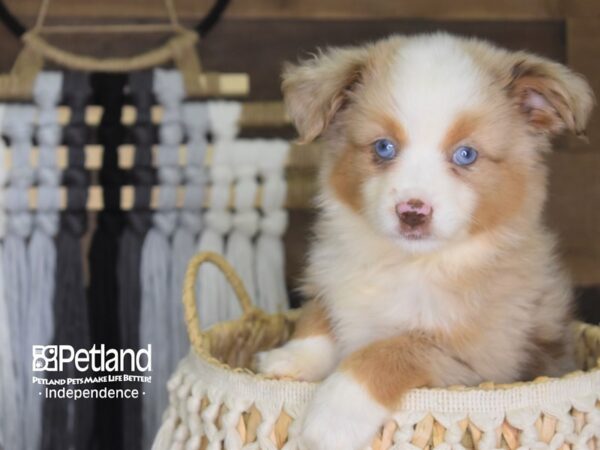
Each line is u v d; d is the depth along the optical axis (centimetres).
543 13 83
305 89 53
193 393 52
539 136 54
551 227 83
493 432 47
